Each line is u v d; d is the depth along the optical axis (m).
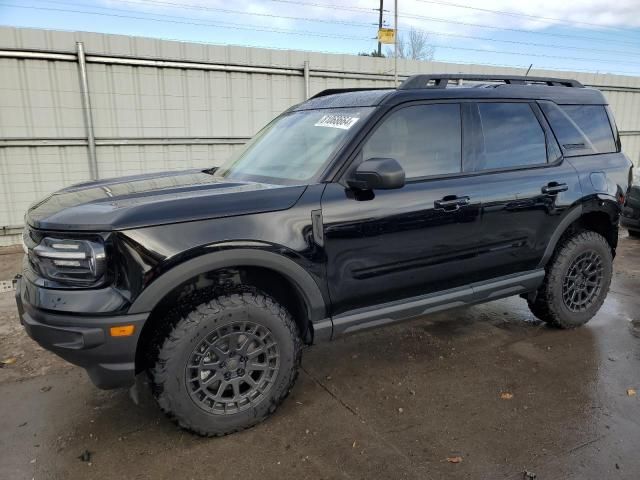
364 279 2.94
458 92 3.38
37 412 2.96
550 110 3.85
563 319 4.03
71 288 2.35
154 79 8.60
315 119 3.41
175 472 2.41
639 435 2.66
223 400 2.67
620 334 4.05
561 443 2.60
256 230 2.55
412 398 3.07
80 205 2.53
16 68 7.61
